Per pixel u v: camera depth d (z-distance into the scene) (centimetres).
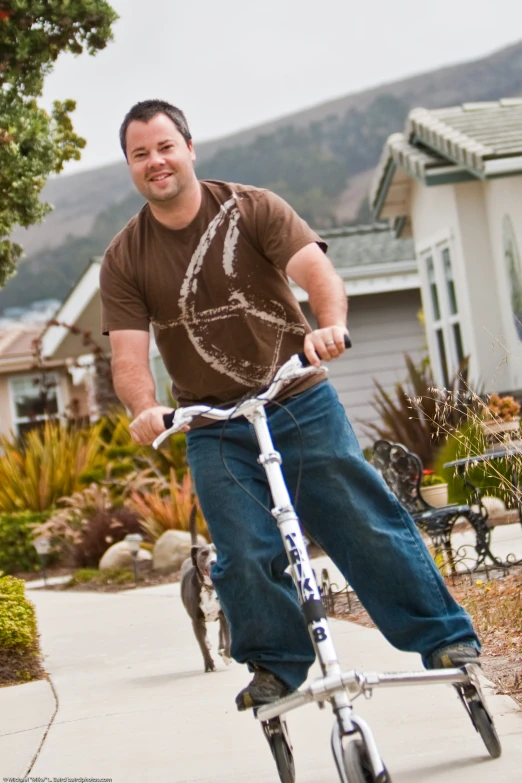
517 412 1076
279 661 461
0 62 1027
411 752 506
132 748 588
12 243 1070
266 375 482
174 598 1300
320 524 477
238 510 459
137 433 435
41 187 1035
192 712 664
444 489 1334
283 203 483
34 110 1038
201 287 480
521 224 1641
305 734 577
